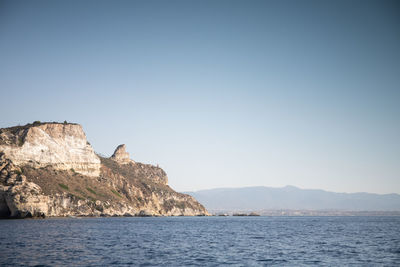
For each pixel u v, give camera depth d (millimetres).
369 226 150875
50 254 51781
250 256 53312
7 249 55875
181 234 93875
